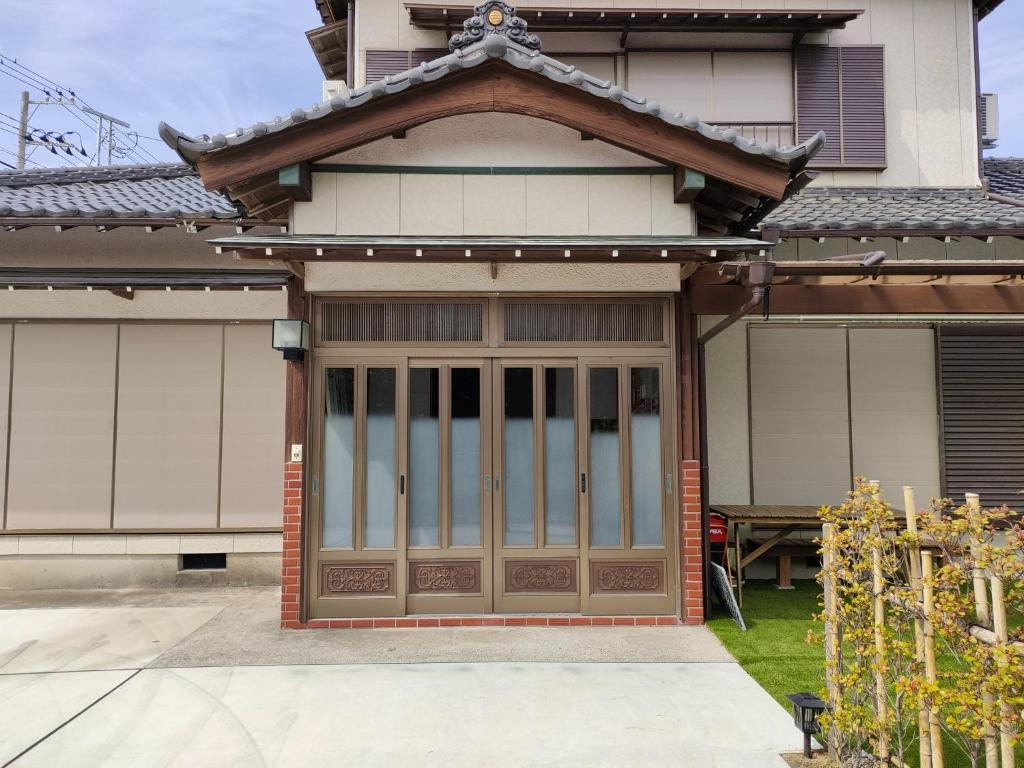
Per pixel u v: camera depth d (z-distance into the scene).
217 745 3.54
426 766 3.33
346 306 5.64
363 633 5.27
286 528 5.45
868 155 8.48
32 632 5.36
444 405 5.59
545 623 5.42
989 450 7.27
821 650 4.88
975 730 2.47
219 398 6.81
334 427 5.57
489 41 4.83
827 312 5.59
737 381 7.30
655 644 5.01
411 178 5.35
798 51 8.53
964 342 7.36
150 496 6.73
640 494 5.62
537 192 5.39
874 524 3.07
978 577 2.60
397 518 5.49
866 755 3.21
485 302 5.67
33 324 6.79
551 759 3.39
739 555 6.19
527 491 5.60
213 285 5.95
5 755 3.44
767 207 5.38
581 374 5.63
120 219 6.08
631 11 8.10
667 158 5.03
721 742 3.56
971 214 6.73
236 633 5.30
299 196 5.23
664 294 5.65
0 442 6.69
